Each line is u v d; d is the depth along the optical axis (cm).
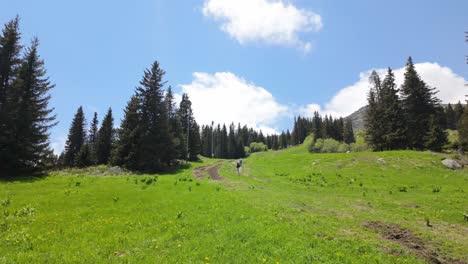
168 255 1035
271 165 5041
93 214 1625
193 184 2683
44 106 3800
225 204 1861
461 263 1157
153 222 1488
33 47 3809
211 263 961
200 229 1350
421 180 3272
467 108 5422
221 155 15288
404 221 1748
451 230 1606
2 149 3247
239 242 1162
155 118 5622
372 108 6931
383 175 3572
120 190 2267
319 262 998
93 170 4384
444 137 5541
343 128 13125
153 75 5709
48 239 1208
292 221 1533
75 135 8350
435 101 6022
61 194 2083
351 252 1137
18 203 1800
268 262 977
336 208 2053
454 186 2941
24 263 946
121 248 1115
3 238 1196
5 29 3709
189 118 9269
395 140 5884
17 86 3494
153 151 5300
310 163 4716
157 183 2655
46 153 3703
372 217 1811
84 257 1007
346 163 4375
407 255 1172
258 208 1791
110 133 7656
